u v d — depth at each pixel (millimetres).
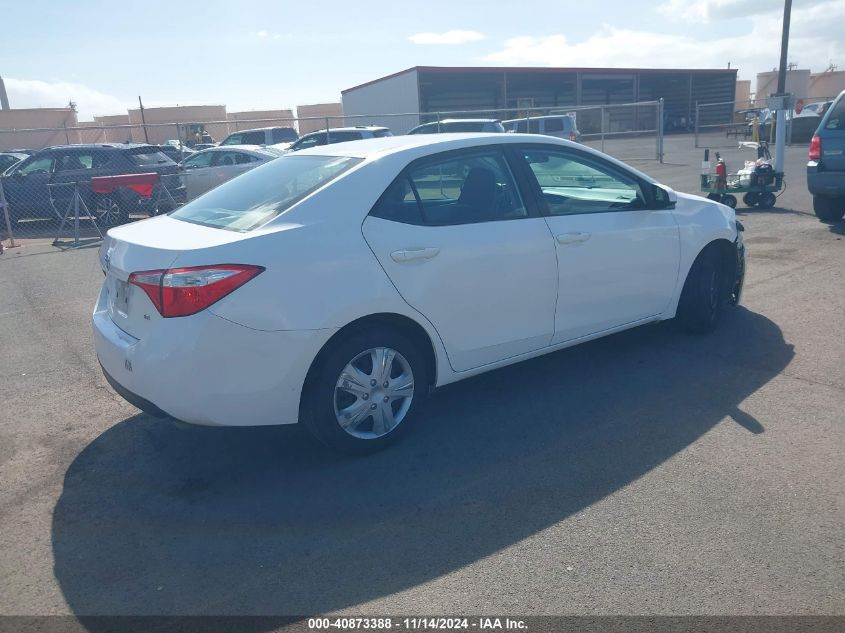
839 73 49594
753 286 7398
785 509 3453
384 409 4180
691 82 46094
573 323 4934
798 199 13508
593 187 5098
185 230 4051
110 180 11914
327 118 18703
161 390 3627
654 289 5398
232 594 3033
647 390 4945
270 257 3689
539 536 3338
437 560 3199
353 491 3824
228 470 4113
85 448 4465
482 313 4434
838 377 5004
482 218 4461
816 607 2791
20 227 15164
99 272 9961
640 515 3467
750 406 4609
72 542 3457
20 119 40344
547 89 43844
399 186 4199
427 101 40812
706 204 5875
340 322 3842
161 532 3512
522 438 4340
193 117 47812
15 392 5422
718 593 2889
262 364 3688
